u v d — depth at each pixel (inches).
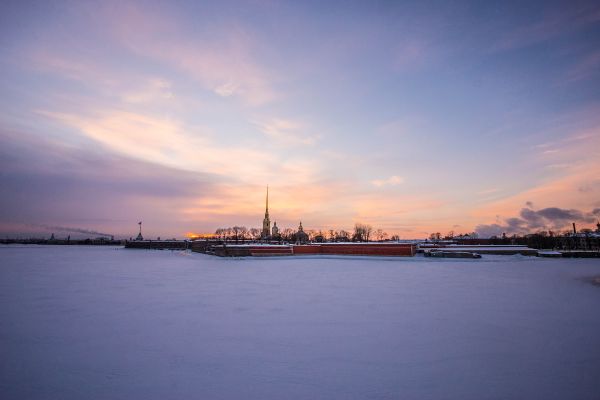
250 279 1095.0
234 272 1342.3
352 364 356.2
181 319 548.1
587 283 988.6
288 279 1096.2
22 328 496.1
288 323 520.1
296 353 389.1
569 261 2046.0
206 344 422.3
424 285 940.6
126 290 857.5
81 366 353.1
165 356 381.1
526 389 297.4
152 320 541.3
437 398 281.9
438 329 485.1
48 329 490.9
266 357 376.5
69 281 1053.2
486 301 696.4
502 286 922.1
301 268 1549.0
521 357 374.3
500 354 383.6
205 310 614.5
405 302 685.3
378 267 1604.3
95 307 644.1
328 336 454.0
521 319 540.4
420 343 422.9
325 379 319.3
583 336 450.3
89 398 284.2
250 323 520.7
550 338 441.1
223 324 516.1
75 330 485.4
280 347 409.4
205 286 929.5
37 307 645.9
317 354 385.7
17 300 721.0
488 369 341.7
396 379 318.3
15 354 388.8
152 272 1353.3
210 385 307.6
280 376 326.3
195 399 281.7
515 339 437.4
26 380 319.6
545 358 371.2
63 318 557.0
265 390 297.0
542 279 1087.6
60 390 298.7
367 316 563.8
